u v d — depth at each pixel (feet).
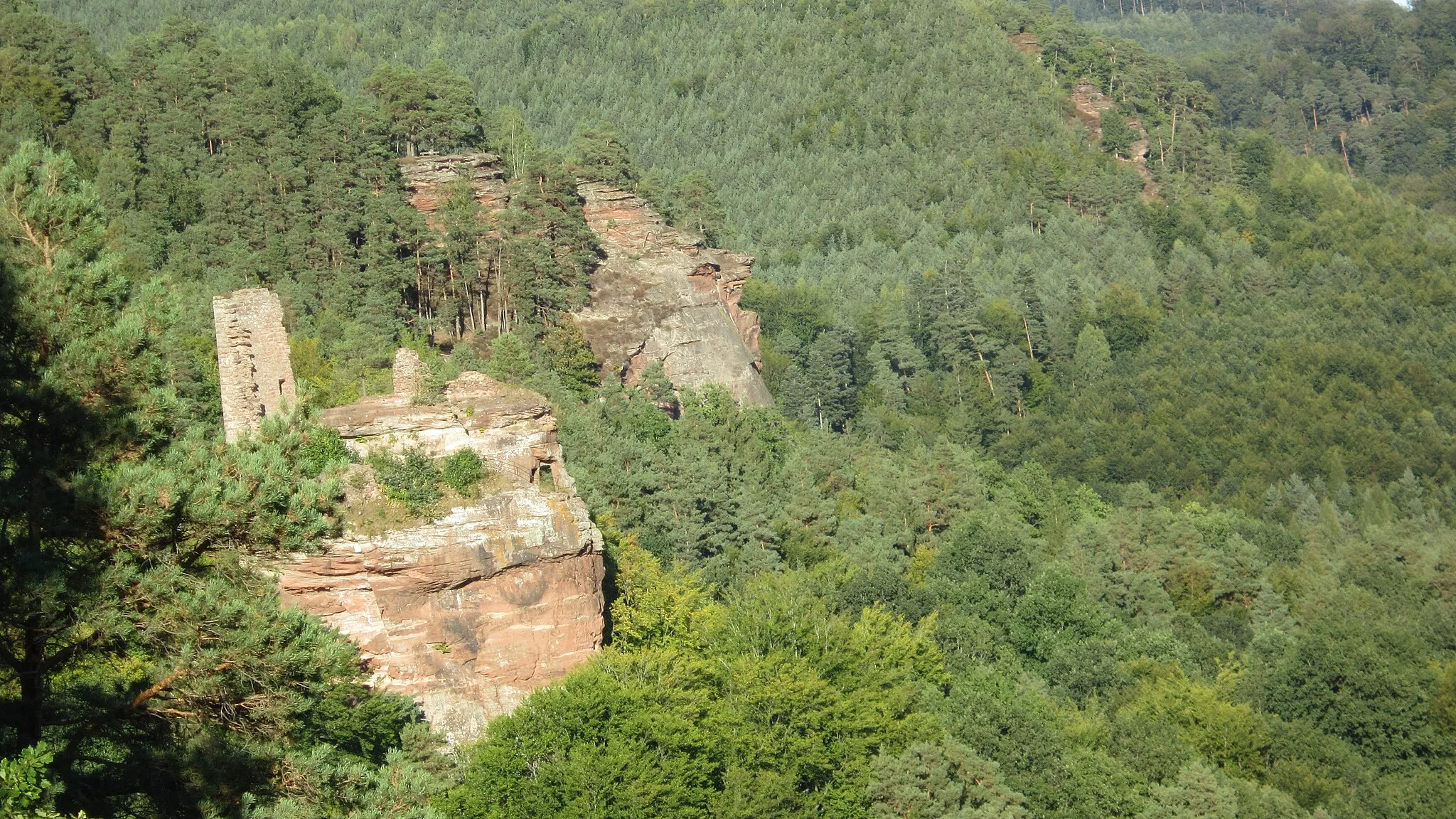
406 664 221.46
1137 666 320.91
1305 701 320.70
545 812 201.36
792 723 236.63
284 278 452.76
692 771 217.15
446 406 238.27
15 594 109.91
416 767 130.93
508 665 227.81
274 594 121.29
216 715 119.65
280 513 120.37
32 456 116.37
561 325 483.51
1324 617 391.45
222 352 235.61
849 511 421.59
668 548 336.90
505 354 422.41
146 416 122.93
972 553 371.56
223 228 481.87
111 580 114.21
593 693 214.48
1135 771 270.46
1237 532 474.49
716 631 265.95
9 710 114.32
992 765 243.81
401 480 226.58
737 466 431.02
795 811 226.58
